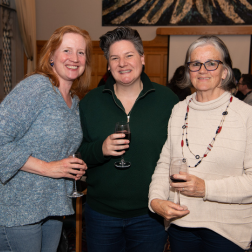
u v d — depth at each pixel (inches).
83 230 112.5
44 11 289.3
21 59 281.0
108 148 57.4
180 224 52.7
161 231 62.6
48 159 54.8
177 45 269.3
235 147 50.0
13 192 52.2
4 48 261.7
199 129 54.1
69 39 57.9
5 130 49.3
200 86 53.0
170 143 59.4
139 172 61.2
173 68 271.4
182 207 49.4
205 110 54.2
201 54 52.2
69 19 286.7
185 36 267.3
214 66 51.8
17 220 51.8
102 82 112.5
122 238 64.5
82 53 60.6
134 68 60.4
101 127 64.0
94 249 64.3
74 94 65.7
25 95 51.1
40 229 55.7
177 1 267.9
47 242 60.0
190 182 48.6
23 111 50.5
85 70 66.9
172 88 116.7
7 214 51.9
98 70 286.8
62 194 57.4
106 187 62.1
